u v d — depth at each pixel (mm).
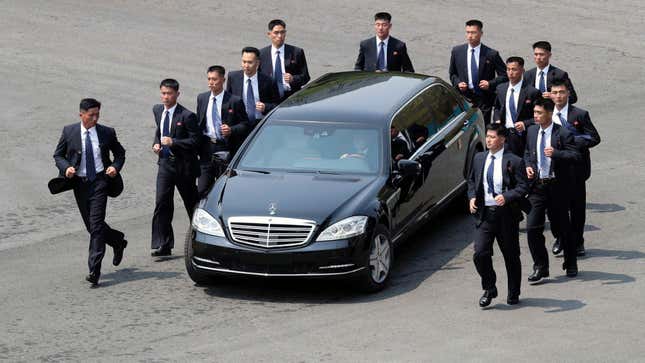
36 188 54594
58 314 37625
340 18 90500
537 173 39844
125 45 84375
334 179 41000
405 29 87188
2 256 44938
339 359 32500
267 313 37406
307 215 38469
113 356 33281
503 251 37125
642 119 66562
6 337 35281
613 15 91938
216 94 46375
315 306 38156
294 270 38188
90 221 41094
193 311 37781
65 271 42844
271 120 44406
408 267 42469
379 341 34094
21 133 64250
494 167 36562
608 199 50844
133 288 40594
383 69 56812
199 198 45469
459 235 46438
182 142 44062
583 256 42969
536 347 33031
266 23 89625
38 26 89500
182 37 86125
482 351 32812
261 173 41875
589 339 33625
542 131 40062
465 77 53781
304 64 54250
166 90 44125
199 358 32938
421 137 45219
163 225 44750
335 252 38062
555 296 38281
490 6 94000
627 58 81062
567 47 83438
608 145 61000
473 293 38969
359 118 43719
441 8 93188
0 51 83062
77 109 69250
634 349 32531
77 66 79375
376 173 41562
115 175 41062
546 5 94500
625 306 36781
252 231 38531
